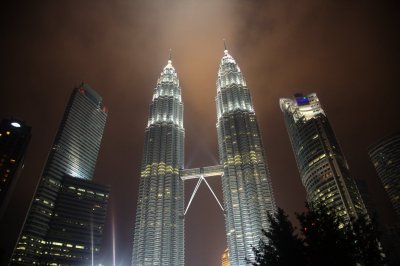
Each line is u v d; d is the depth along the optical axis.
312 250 38.50
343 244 38.09
